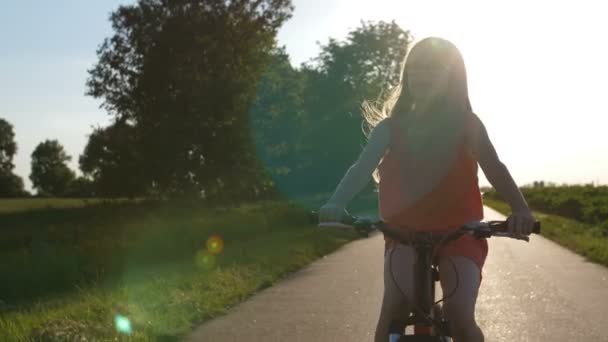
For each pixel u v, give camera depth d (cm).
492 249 2148
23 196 12800
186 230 2067
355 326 930
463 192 412
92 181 5544
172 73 5056
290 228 3089
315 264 1747
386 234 407
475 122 408
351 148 7625
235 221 2452
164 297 1040
